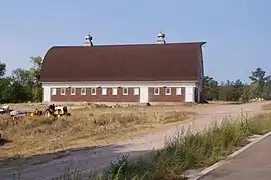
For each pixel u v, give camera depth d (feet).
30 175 51.70
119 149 69.97
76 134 101.24
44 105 224.53
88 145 80.48
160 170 37.78
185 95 230.27
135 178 33.12
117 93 240.73
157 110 163.63
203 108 171.12
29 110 183.62
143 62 246.68
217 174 39.65
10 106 215.10
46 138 98.37
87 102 243.60
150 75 237.04
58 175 48.93
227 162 46.26
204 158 45.68
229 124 65.77
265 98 364.17
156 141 76.48
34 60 331.57
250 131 74.18
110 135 94.12
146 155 51.80
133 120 124.36
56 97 251.39
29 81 329.31
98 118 124.77
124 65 248.11
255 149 56.34
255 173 40.29
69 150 75.66
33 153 76.95
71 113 150.10
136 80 237.04
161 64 241.55
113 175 34.83
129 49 260.42
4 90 295.89
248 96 366.63
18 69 328.90
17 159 70.13
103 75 245.24
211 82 364.17
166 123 114.01
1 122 116.67
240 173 40.27
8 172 55.57
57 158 66.28
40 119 121.39
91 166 53.88
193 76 230.48
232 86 370.32
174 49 249.75
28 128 111.86
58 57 265.54
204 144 49.39
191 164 43.29
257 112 136.98
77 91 247.91
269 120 90.89
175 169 39.27
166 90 232.73
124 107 199.31
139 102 235.61
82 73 250.37
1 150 84.38
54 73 255.50
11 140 96.78
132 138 85.25
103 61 255.70
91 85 245.24
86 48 270.46
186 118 124.47
